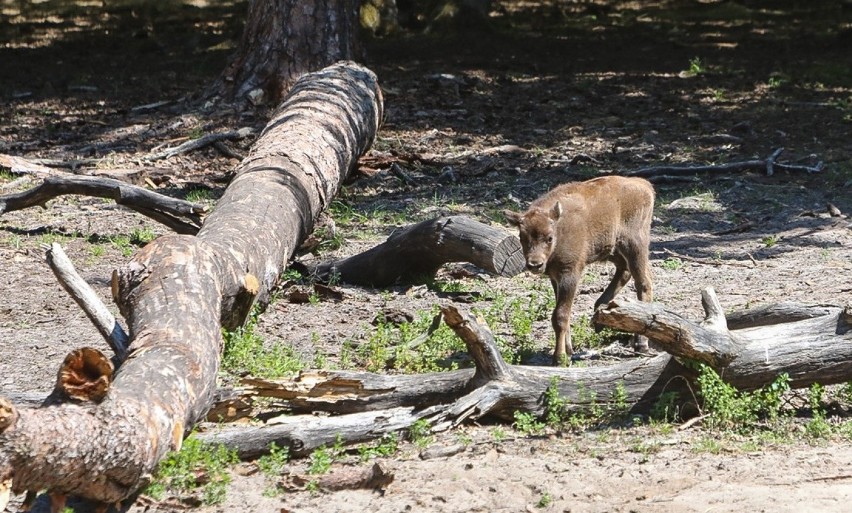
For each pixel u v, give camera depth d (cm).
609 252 1117
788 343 924
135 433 689
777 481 777
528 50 3362
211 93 2517
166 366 778
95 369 684
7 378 1048
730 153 2217
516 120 2491
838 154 2183
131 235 1656
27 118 2497
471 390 921
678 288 1384
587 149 2258
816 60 3228
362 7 3553
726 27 3900
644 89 2819
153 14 3988
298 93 1841
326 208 1759
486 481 792
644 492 765
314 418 889
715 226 1764
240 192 1337
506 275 1343
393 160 2114
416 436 882
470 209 1834
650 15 4147
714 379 902
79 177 1603
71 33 3666
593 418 928
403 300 1366
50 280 1425
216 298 948
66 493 682
